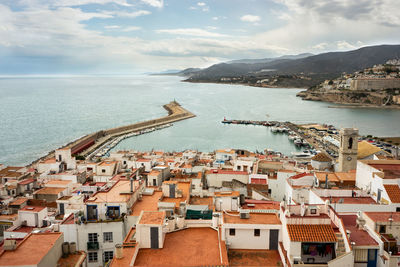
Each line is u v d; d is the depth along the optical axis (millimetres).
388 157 111938
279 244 39719
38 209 62844
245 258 38438
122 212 52656
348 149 96938
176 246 39906
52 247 36812
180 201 59594
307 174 70688
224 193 61875
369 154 116000
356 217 44781
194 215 54344
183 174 94500
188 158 135875
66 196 72750
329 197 54938
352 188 61844
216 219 44469
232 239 40500
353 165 97562
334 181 65562
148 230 39031
